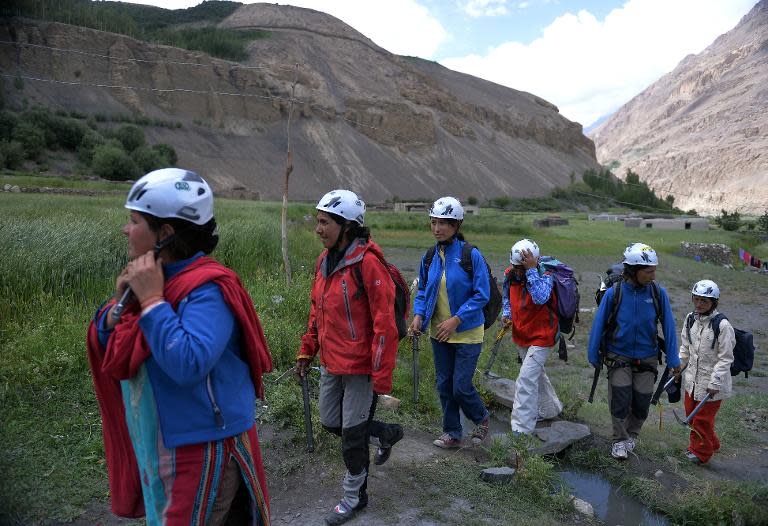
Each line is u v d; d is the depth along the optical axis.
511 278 5.33
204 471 1.96
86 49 142.62
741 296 19.70
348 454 3.52
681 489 4.64
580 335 11.20
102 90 139.62
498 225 51.81
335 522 3.53
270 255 13.00
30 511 3.31
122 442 2.09
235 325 2.05
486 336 9.86
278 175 152.88
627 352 5.09
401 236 38.69
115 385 2.06
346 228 3.42
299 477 4.12
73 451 4.00
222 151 150.12
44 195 29.41
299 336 6.72
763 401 7.67
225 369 2.03
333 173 169.00
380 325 3.34
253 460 2.15
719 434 6.32
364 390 3.52
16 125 96.06
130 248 1.99
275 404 5.10
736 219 84.94
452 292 4.73
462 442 5.08
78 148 101.75
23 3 141.62
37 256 7.68
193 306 1.88
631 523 4.16
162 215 1.93
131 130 112.50
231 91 172.00
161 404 1.92
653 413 7.02
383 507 3.76
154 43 168.62
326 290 3.53
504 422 5.95
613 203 186.38
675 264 30.16
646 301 4.98
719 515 4.14
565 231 54.38
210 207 2.05
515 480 4.32
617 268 5.37
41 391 4.77
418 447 4.86
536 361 5.14
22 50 131.50
